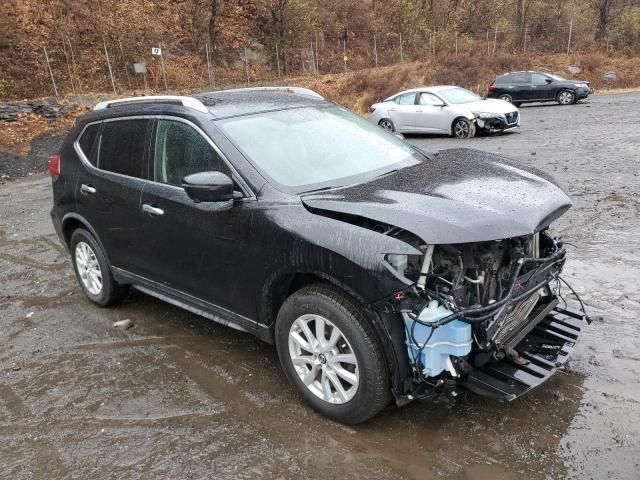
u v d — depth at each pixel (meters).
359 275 2.82
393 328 2.86
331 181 3.55
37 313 5.12
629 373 3.54
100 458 3.09
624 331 4.06
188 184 3.22
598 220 6.61
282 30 32.94
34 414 3.56
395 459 2.92
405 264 2.79
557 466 2.79
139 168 4.24
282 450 3.05
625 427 3.04
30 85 23.97
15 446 3.24
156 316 4.91
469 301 2.95
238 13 32.09
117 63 26.77
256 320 3.54
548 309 3.55
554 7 43.00
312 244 3.00
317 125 4.09
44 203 9.96
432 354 2.80
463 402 3.37
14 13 25.08
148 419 3.42
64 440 3.27
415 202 2.96
